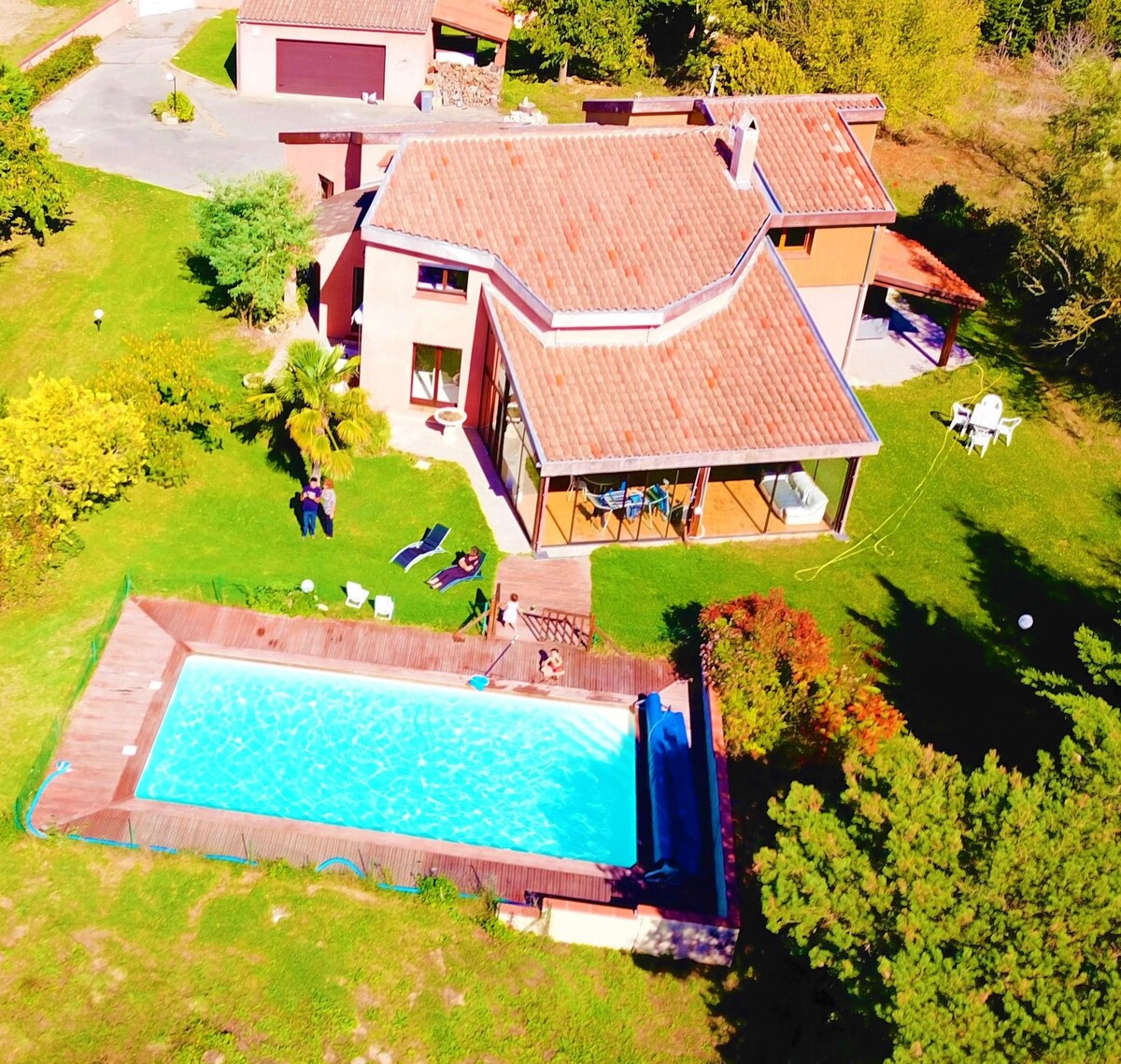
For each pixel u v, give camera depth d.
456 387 40.03
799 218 41.12
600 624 33.38
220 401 38.19
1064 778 23.03
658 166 41.03
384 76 63.72
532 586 34.31
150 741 29.47
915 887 21.02
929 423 43.62
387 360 39.53
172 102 58.66
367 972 25.17
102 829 27.17
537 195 39.00
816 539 37.62
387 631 32.72
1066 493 41.50
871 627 34.69
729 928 25.53
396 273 37.75
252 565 34.03
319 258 42.56
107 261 47.66
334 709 31.02
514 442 36.34
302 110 62.34
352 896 26.44
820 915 21.78
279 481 37.28
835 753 29.61
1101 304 45.78
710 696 30.75
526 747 30.69
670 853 27.75
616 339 36.59
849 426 35.97
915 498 40.00
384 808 28.67
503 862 27.72
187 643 31.94
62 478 33.38
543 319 35.81
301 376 34.19
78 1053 23.36
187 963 24.91
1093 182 44.62
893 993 20.50
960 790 22.80
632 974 25.97
